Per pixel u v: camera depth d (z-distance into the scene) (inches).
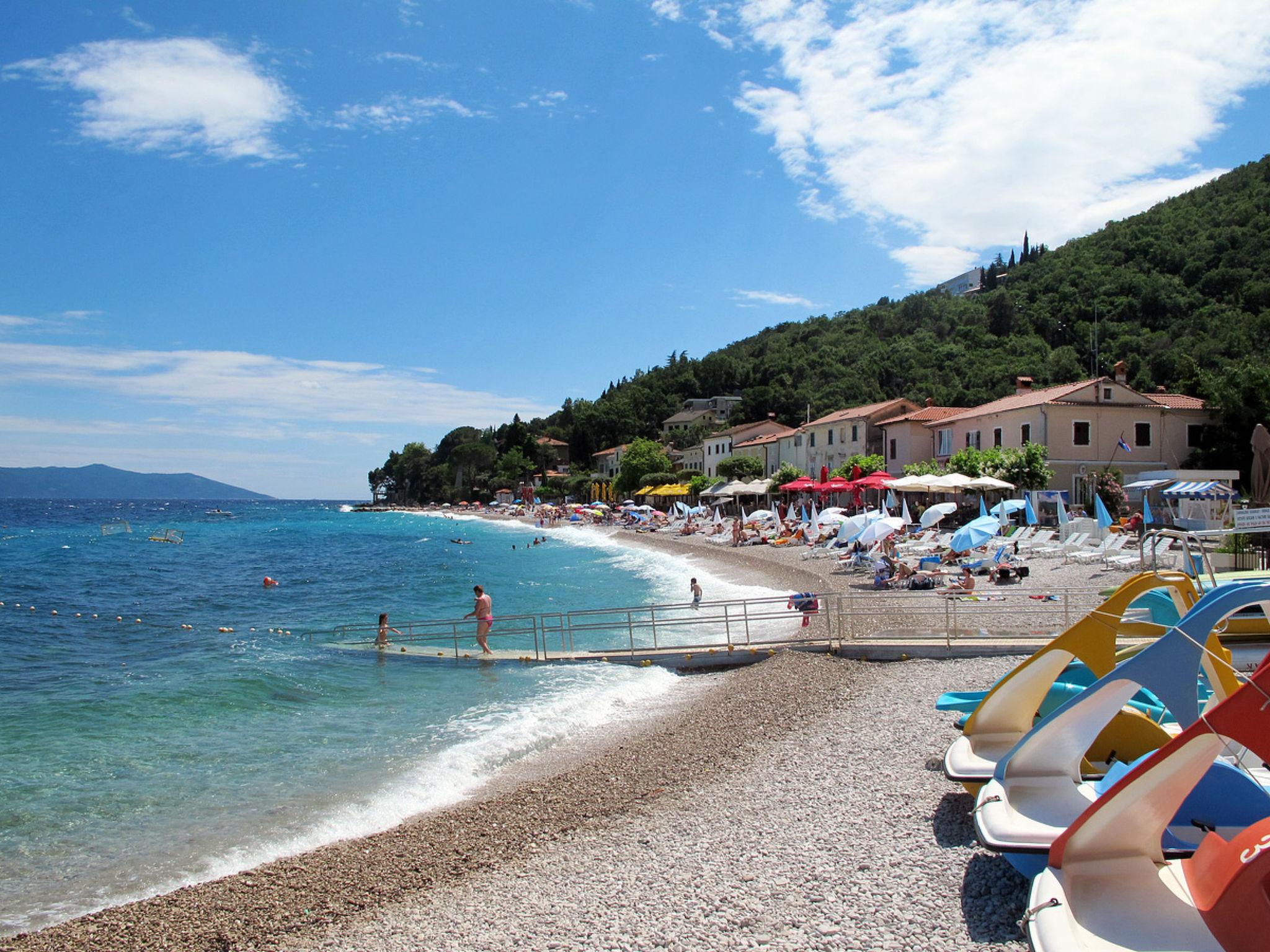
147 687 673.6
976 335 3937.0
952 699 397.4
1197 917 197.3
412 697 642.8
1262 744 196.9
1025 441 1702.8
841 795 375.9
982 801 269.4
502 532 3550.7
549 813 392.2
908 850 305.9
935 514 1103.6
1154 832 215.5
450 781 458.3
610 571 1653.5
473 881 319.9
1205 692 382.9
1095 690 269.7
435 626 1026.1
